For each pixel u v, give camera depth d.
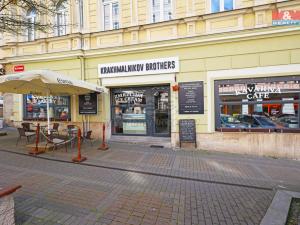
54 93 9.31
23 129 7.97
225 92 7.88
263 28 7.20
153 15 8.92
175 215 3.46
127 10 9.09
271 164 6.43
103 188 4.41
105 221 3.23
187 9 8.18
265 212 3.59
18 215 3.30
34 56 10.20
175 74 8.34
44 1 4.41
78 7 9.62
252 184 4.82
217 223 3.27
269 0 7.21
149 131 9.48
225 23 7.79
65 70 9.86
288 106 7.29
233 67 7.68
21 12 4.29
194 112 8.16
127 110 9.76
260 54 7.40
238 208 3.71
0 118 11.62
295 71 7.09
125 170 5.59
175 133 8.41
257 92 7.54
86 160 6.38
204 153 7.56
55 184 4.54
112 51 9.02
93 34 9.48
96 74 9.46
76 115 9.88
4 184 4.46
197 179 5.07
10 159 6.30
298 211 3.64
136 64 8.77
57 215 3.34
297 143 7.08
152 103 9.38
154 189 4.44
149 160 6.55
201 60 8.03
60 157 6.63
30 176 4.96
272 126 7.47
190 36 7.96
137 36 8.90
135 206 3.70
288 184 4.86
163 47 8.38
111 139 9.37
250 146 7.55
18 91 8.88
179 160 6.62
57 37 9.89
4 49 10.94
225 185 4.74
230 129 7.82
